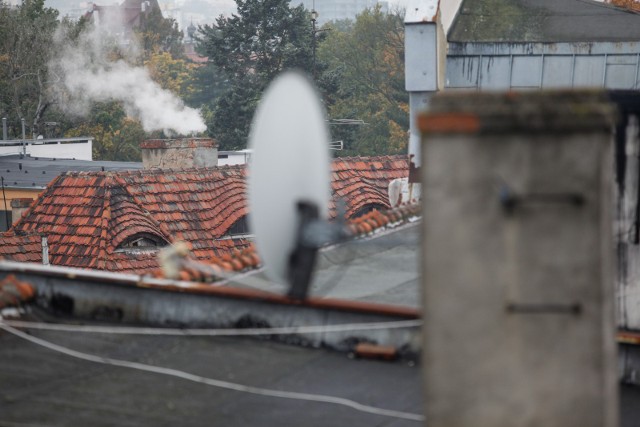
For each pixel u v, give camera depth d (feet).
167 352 46.19
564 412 25.55
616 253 48.32
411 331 45.80
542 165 25.25
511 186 25.38
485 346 25.77
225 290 48.42
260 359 45.60
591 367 25.34
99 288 50.42
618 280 48.34
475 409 25.96
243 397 41.37
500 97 27.25
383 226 71.61
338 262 62.18
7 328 47.78
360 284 57.26
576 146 25.09
